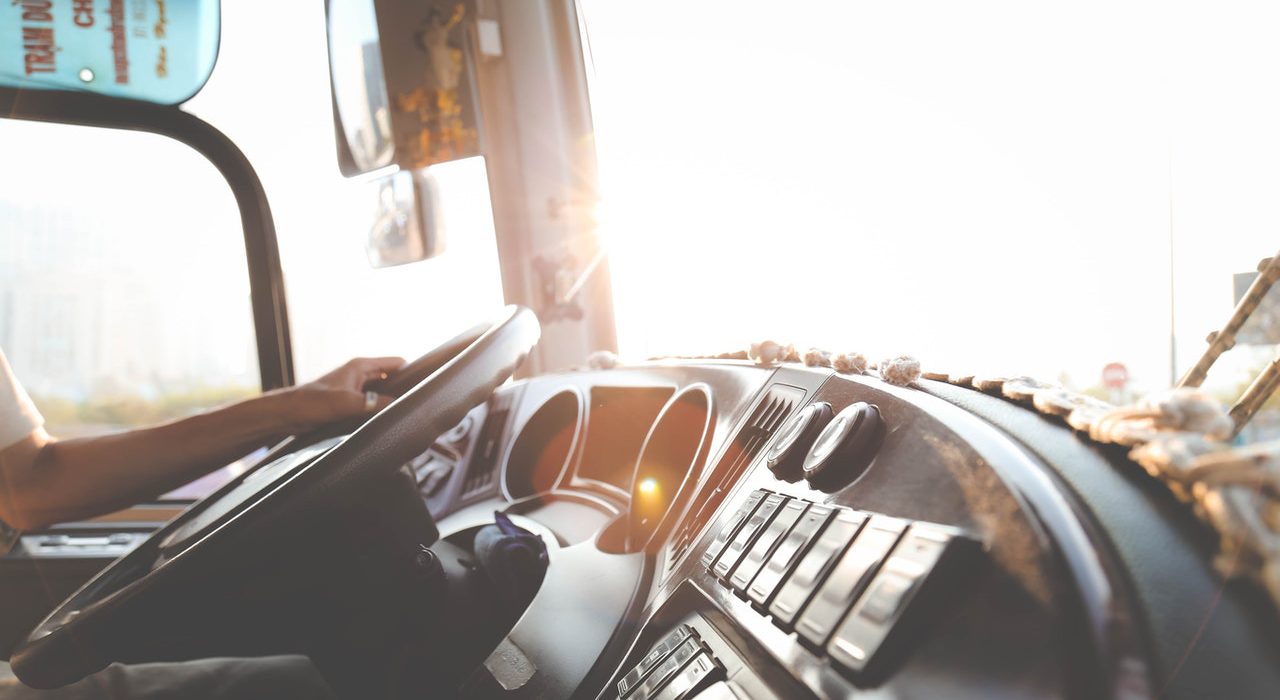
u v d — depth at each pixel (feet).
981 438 1.53
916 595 1.27
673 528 2.69
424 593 2.63
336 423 3.25
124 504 3.68
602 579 2.69
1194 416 1.19
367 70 6.13
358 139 6.47
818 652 1.42
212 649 2.36
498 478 4.40
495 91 7.66
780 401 2.57
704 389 3.28
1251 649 0.97
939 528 1.35
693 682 1.70
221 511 2.82
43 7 7.01
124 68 7.28
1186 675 0.95
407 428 2.47
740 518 2.10
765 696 1.49
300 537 2.31
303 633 2.47
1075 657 1.01
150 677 2.20
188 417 3.54
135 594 2.19
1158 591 1.04
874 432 1.88
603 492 3.90
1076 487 1.28
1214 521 1.04
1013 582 1.17
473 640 2.73
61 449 3.62
